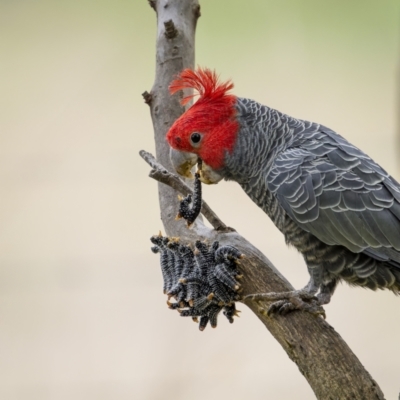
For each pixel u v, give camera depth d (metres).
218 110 7.18
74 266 11.17
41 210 11.45
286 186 6.77
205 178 7.53
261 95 11.79
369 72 11.73
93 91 12.00
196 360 10.41
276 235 11.25
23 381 10.45
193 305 6.20
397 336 10.54
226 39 11.97
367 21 11.69
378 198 6.53
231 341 10.53
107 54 12.12
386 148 11.41
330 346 5.96
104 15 12.23
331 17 11.80
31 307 10.93
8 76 12.02
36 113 11.87
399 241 6.45
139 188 11.63
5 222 11.32
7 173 11.54
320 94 11.80
